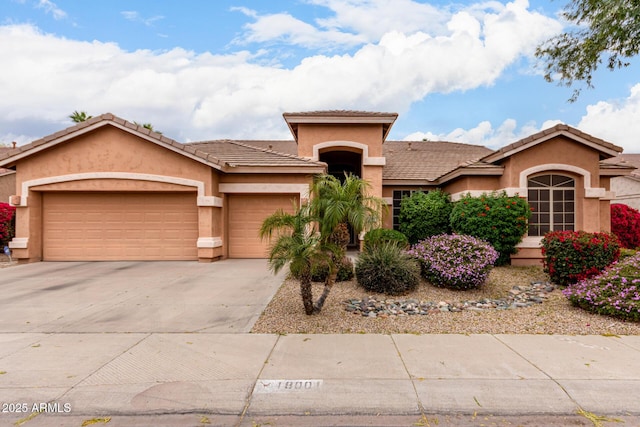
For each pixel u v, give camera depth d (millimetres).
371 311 7691
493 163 14383
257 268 12773
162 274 11688
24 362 5113
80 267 13094
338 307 7883
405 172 18531
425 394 4262
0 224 16578
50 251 14664
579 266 9734
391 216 18047
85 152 14125
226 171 14766
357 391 4328
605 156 13906
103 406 4023
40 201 14586
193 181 14062
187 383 4531
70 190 14203
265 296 8828
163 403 4086
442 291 9484
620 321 6949
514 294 9477
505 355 5363
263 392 4320
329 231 7270
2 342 5883
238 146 17594
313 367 4961
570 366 4973
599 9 10531
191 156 13844
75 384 4492
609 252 9648
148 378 4660
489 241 12867
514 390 4344
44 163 14164
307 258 7043
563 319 7148
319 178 7773
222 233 14984
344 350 5555
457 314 7559
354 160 20156
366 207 7301
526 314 7535
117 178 14117
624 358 5246
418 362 5117
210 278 11023
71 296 8891
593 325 6781
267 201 15391
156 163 14117
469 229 13070
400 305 8148
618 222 15852
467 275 9227
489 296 9258
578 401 4117
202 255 14039
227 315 7332
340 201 7121
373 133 16656
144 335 6219
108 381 4570
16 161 14133
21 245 14047
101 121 13859
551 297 9070
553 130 13234
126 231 14625
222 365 5031
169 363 5098
